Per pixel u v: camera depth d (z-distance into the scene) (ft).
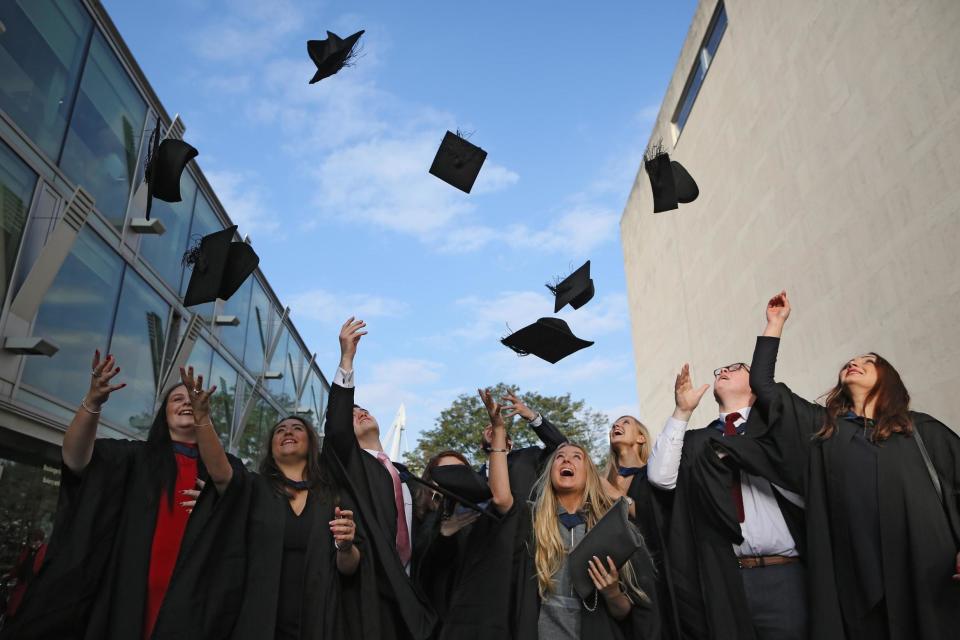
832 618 10.11
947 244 24.82
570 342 15.29
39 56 31.45
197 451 12.07
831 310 33.04
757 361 12.11
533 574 11.85
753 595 11.37
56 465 33.04
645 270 68.23
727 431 12.82
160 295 45.16
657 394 63.62
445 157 17.04
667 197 16.60
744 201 43.47
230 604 10.66
